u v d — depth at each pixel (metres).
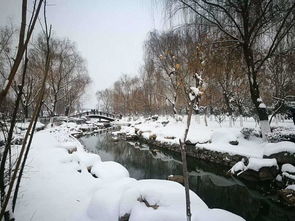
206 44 5.89
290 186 6.30
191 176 9.28
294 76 12.52
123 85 39.50
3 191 2.65
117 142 18.41
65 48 22.56
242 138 10.79
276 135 8.91
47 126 23.88
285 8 7.90
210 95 14.57
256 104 9.52
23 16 1.00
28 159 6.98
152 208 3.19
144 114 32.62
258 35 8.86
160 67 17.33
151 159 12.72
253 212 5.89
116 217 3.29
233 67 10.22
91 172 6.41
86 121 33.91
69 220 3.49
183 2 7.73
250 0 8.16
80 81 26.61
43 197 4.25
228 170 8.88
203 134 12.60
